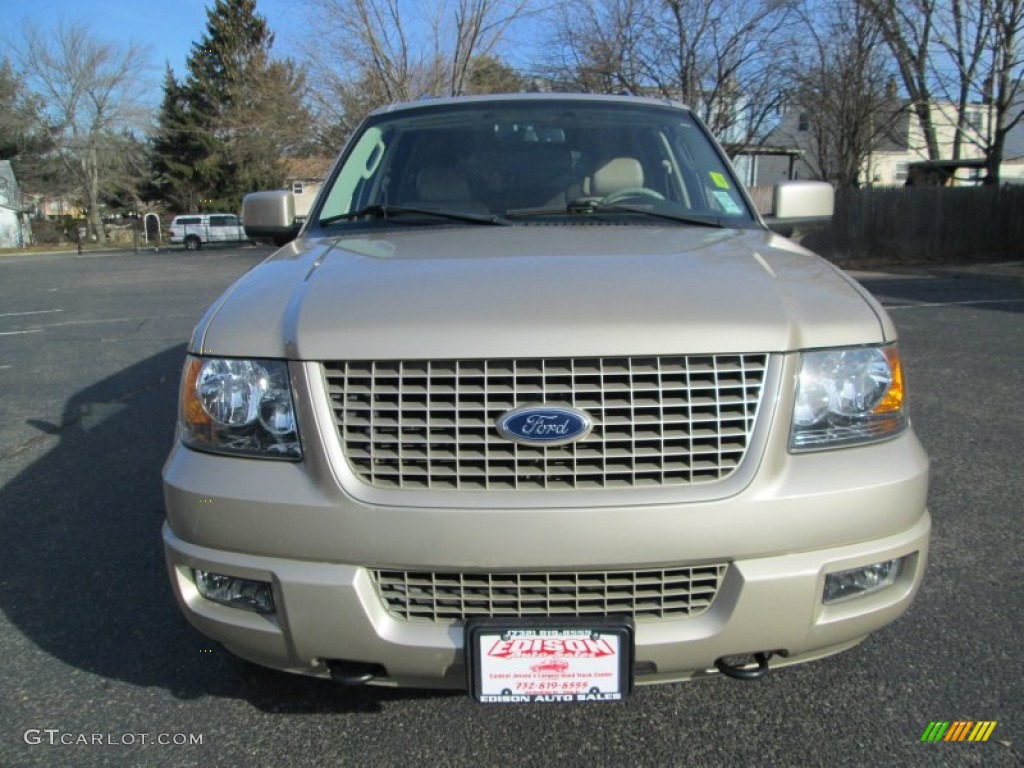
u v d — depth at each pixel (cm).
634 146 340
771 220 334
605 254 242
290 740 235
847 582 204
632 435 192
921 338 830
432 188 324
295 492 196
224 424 207
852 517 197
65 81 5556
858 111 2534
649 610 197
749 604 193
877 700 246
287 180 4234
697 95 2362
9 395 670
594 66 2375
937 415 545
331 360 197
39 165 5897
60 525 395
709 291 210
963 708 242
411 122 358
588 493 191
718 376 196
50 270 2578
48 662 278
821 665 264
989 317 974
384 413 196
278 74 3012
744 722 238
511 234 277
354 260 247
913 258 2192
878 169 4012
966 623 287
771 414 196
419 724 241
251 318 215
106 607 315
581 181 325
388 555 192
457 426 193
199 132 5441
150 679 266
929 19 2228
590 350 192
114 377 734
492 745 231
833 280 232
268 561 199
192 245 4209
